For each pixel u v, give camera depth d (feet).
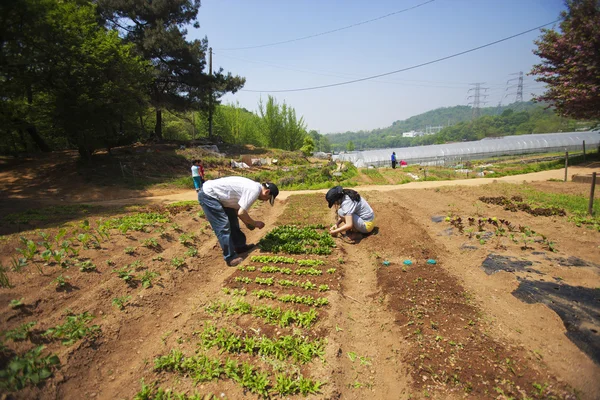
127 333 14.19
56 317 14.01
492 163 105.60
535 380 10.82
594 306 14.49
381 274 19.12
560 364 11.37
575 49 59.72
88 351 12.59
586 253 20.43
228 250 20.17
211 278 20.01
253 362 12.37
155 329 14.82
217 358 12.57
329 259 21.71
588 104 60.23
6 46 42.16
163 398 10.77
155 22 88.79
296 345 12.91
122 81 60.64
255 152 123.13
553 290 16.01
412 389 11.01
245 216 19.76
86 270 18.21
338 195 24.12
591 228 24.86
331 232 25.03
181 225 28.53
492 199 35.99
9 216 31.81
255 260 21.72
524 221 27.58
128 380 11.71
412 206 36.37
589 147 137.18
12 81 47.57
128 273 18.22
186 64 92.32
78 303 15.21
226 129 166.40
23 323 13.26
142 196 54.85
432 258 21.09
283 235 25.85
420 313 14.94
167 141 107.04
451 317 14.49
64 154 79.20
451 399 10.47
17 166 67.97
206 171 78.33
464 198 38.63
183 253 22.58
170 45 86.22
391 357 12.78
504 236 24.02
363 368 12.37
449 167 102.68
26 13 42.22
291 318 14.66
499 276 17.94
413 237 24.49
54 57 51.42
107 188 57.62
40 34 45.60
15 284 15.90
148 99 74.23
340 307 15.87
